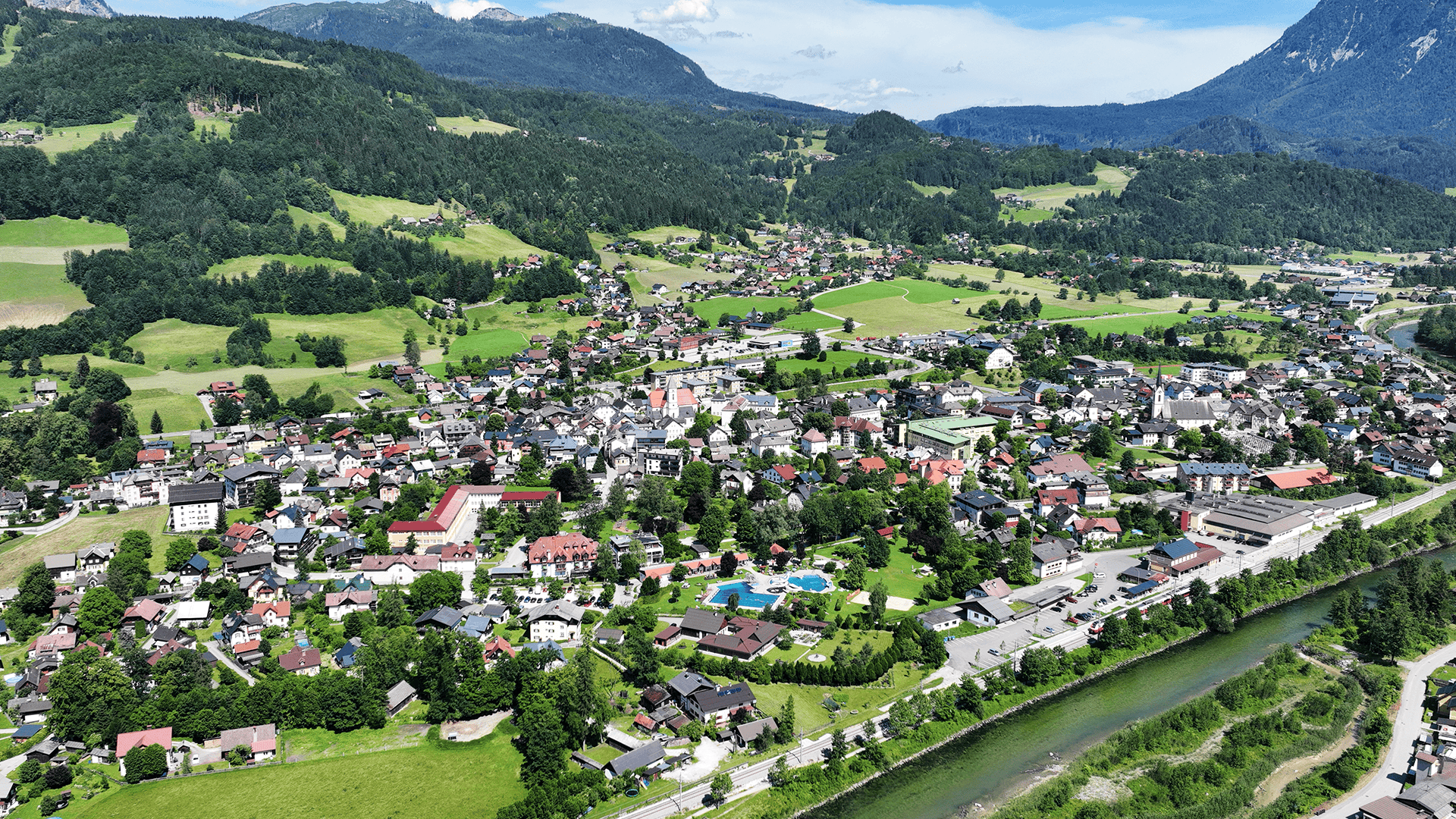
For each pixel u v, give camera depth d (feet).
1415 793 581.12
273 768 635.66
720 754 651.25
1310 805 598.75
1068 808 597.11
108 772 634.43
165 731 647.15
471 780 622.13
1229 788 613.52
